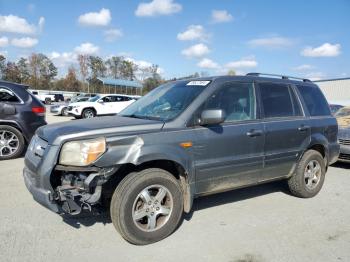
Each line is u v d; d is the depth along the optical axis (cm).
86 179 348
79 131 367
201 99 427
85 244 379
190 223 444
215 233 415
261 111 489
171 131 394
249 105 480
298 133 529
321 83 3891
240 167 457
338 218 474
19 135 798
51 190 365
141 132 379
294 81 565
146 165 397
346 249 381
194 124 414
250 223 449
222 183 445
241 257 359
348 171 783
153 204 383
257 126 473
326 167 591
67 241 385
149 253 363
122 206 363
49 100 5128
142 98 532
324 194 586
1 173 663
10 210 470
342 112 918
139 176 371
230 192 583
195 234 411
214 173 430
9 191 551
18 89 806
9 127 786
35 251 360
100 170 352
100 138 358
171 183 391
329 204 533
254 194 575
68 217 449
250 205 519
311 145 552
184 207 417
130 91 6769
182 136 399
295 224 449
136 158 363
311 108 572
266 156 486
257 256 362
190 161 405
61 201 367
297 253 370
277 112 513
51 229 414
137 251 367
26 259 343
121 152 360
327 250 378
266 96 504
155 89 535
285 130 508
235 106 462
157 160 390
